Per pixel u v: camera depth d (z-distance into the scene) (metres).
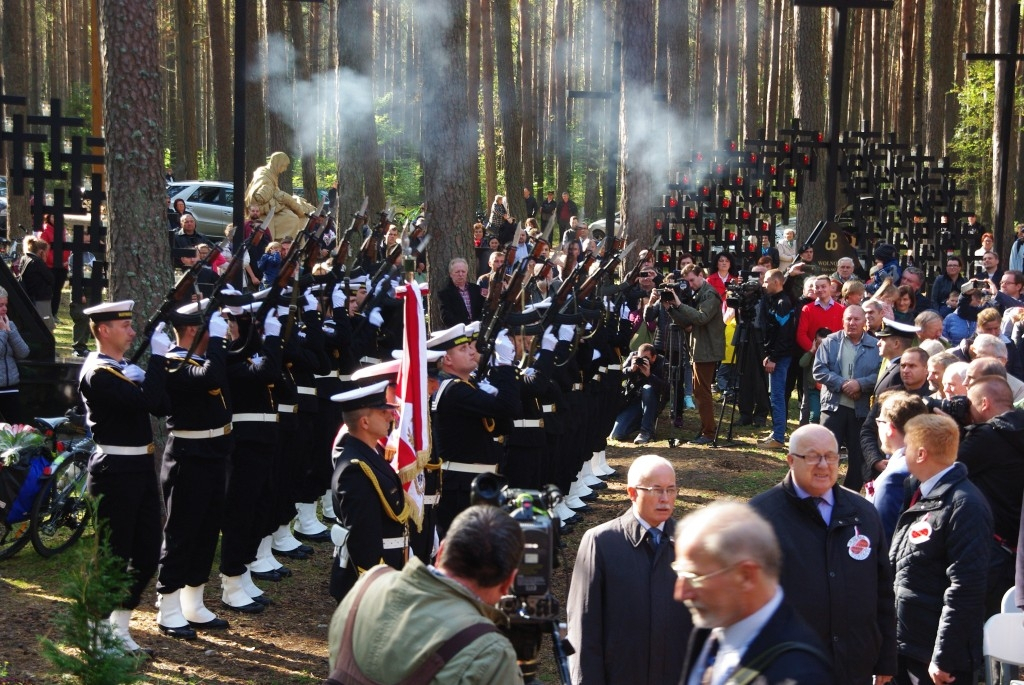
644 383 12.59
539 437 8.30
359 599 3.42
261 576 7.84
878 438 7.64
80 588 4.54
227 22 35.69
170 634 6.67
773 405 12.60
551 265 8.98
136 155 8.33
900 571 5.28
